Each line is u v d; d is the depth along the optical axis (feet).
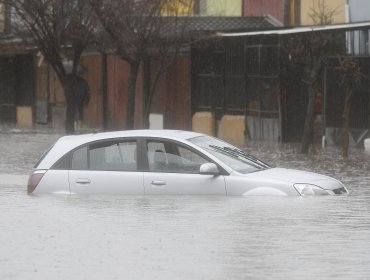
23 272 68.74
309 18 245.45
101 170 108.27
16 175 152.97
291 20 253.44
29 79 349.82
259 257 73.56
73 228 88.12
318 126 223.30
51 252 76.43
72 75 260.83
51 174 109.29
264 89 235.20
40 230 87.25
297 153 195.21
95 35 247.70
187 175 105.40
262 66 234.99
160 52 234.79
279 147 213.25
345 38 207.72
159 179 106.01
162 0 231.71
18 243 80.64
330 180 109.60
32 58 345.92
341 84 192.13
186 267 69.77
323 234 84.07
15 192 119.14
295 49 210.18
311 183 105.29
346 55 207.21
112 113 299.99
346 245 78.74
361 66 206.80
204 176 104.99
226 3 275.18
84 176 108.27
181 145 107.04
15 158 189.98
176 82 269.64
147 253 75.41
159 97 278.46
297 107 228.43
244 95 243.40
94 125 310.24
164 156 107.24
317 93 220.02
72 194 108.37
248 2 272.51
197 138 109.40
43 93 340.80
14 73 359.66
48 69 335.47
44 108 340.59
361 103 208.23
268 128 234.79
